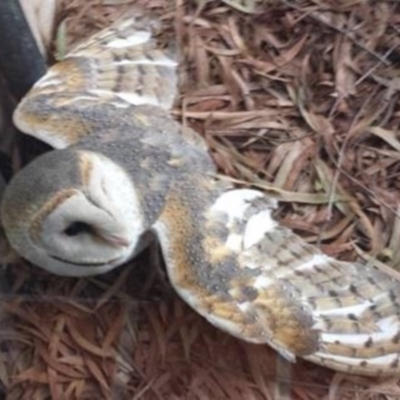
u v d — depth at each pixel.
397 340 0.62
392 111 0.73
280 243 0.63
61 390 0.66
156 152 0.63
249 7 0.77
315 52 0.75
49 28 0.75
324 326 0.61
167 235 0.61
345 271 0.64
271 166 0.71
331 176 0.71
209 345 0.66
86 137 0.63
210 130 0.72
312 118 0.73
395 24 0.76
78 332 0.66
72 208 0.58
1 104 0.68
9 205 0.60
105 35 0.71
